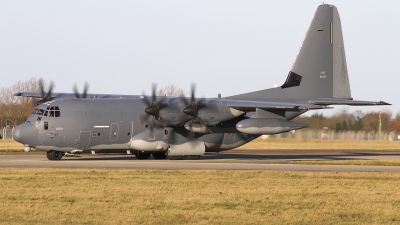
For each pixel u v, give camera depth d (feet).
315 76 461.78
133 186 255.29
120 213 193.47
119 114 405.39
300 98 459.73
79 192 236.63
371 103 430.61
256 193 240.12
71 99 403.75
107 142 401.70
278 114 421.59
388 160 438.81
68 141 389.19
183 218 186.60
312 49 461.37
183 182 270.67
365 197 233.76
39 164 356.18
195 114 408.46
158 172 309.42
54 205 207.51
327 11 463.83
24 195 228.84
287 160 432.66
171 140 421.59
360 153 564.71
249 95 459.73
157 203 213.05
